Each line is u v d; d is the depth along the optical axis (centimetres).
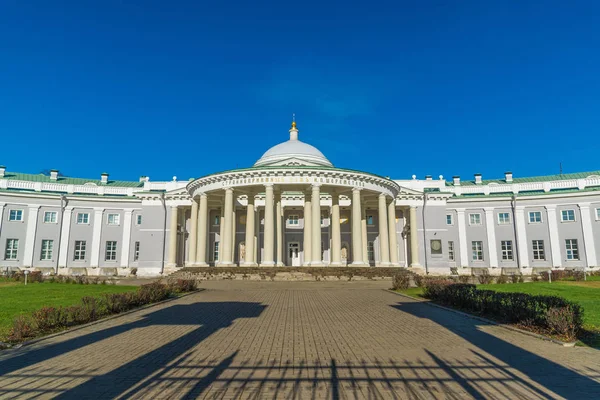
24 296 2114
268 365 886
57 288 2583
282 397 696
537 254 5128
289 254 5294
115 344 1093
